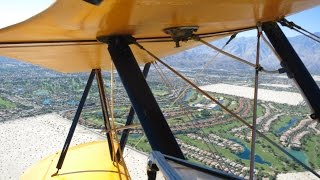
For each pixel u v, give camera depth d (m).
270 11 4.30
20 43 3.98
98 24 3.34
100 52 5.82
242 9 3.86
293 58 4.86
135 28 3.71
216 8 3.54
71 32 3.68
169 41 5.05
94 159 9.57
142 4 2.86
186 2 3.08
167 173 2.30
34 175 9.21
